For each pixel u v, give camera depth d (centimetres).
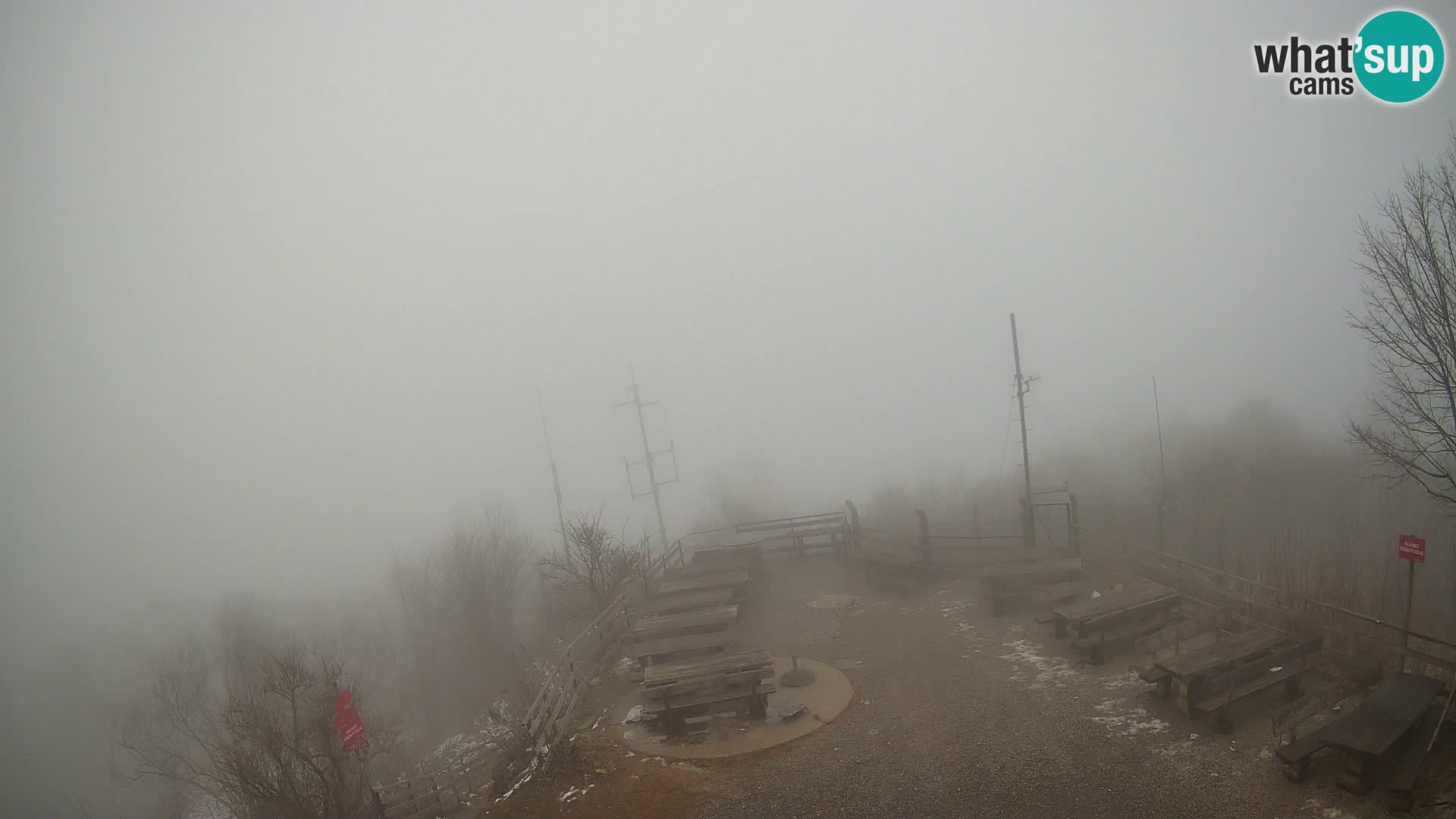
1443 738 895
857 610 1811
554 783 1107
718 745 1152
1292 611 1261
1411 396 1267
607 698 1442
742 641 1686
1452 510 2062
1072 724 1086
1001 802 911
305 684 1716
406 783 1336
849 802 952
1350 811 807
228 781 1828
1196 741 994
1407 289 1227
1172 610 1438
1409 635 1024
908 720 1170
